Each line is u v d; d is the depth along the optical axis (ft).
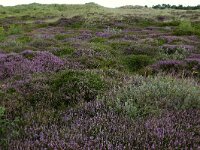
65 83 24.53
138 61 43.01
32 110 19.80
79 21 142.00
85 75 25.98
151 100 19.65
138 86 23.65
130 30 103.55
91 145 13.51
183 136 13.96
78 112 18.60
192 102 19.08
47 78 27.96
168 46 53.62
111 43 60.90
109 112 17.75
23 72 33.01
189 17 165.37
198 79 31.99
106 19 146.92
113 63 41.19
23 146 13.85
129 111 17.30
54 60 38.27
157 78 25.70
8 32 97.25
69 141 13.92
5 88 25.61
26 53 40.83
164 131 14.48
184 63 39.27
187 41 64.39
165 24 125.70
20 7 256.73
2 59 37.63
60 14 196.24
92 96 22.82
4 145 14.33
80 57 41.65
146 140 13.73
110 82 26.27
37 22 153.69
